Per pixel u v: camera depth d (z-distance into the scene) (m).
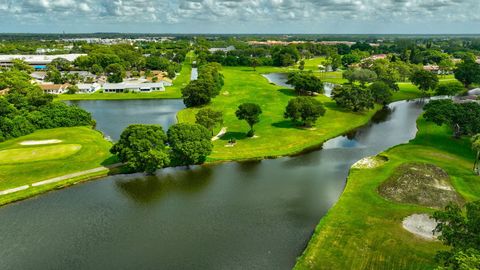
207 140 95.25
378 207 70.00
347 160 99.06
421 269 51.75
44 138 113.00
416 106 168.25
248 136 116.69
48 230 65.50
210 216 69.81
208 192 79.94
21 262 56.81
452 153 100.06
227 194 79.00
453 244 41.47
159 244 61.03
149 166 87.00
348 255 55.62
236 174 89.56
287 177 87.75
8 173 87.00
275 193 79.31
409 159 94.94
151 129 91.56
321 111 126.38
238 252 58.56
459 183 80.44
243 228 65.62
